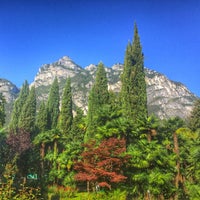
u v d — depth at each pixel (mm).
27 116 72688
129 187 32312
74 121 62594
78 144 41344
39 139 46969
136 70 48375
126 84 47812
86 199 31594
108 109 41062
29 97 74938
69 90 70500
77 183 39469
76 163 33562
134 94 46781
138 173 31984
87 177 31656
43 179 35688
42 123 73125
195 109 64750
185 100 182250
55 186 38656
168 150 38969
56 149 46750
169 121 55438
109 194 31531
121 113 40906
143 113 45688
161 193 31750
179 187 35094
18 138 38250
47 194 31219
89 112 51656
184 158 37438
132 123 36875
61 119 68625
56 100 88688
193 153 33844
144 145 33625
